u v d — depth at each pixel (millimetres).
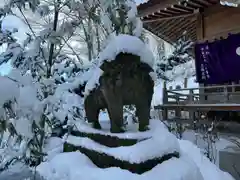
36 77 2852
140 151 1966
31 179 2402
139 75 2203
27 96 2104
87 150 2285
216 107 5891
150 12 6820
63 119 2592
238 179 3725
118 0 2930
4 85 1773
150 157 1985
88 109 2572
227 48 6863
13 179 2408
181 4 6492
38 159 2771
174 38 10062
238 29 6629
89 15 3189
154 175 1846
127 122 3285
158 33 9156
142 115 2285
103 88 2248
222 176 3326
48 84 2697
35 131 2395
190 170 2061
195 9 7277
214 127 5969
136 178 1772
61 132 2891
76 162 2168
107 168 1973
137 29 3004
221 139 5383
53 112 2551
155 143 2121
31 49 2686
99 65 2295
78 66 3148
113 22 2977
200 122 6145
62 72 3084
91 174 1932
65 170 2162
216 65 7090
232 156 3896
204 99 7293
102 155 2119
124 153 1981
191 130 6250
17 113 2020
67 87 2695
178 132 5777
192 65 12445
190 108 6473
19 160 2648
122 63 2145
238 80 6766
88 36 3529
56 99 2480
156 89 12000
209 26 7289
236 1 4941
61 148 2762
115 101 2188
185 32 9164
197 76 7473
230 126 6375
